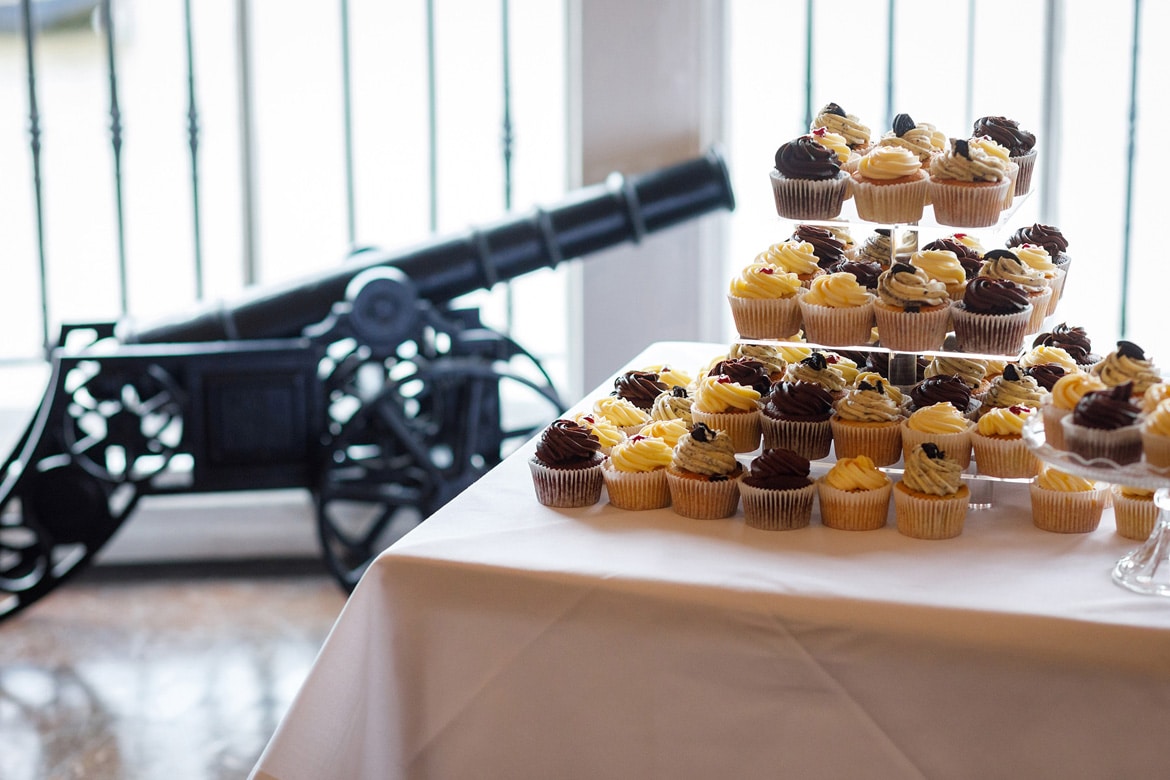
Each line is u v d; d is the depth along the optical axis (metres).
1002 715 1.37
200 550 3.83
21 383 4.19
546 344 4.29
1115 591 1.41
